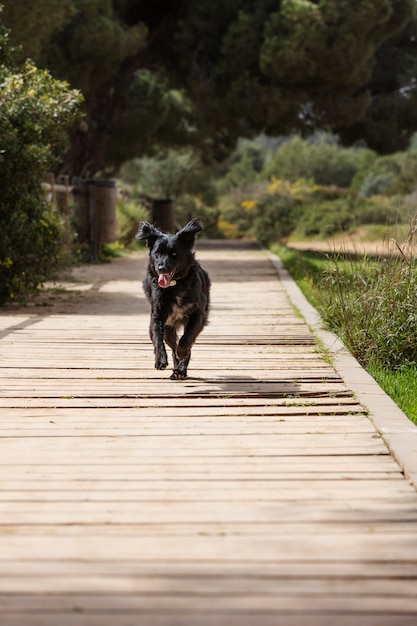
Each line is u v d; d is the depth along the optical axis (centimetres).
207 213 5791
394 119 3472
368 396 704
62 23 2255
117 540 398
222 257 2702
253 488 474
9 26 1930
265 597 339
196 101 3108
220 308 1334
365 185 7294
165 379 780
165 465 518
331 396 712
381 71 3447
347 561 374
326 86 2856
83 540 398
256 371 818
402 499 454
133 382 763
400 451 534
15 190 1337
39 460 528
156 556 379
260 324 1145
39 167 1355
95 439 579
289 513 433
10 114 1302
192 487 475
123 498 457
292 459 530
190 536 403
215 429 606
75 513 434
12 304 1386
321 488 473
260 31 2820
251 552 384
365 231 3569
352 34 2661
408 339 888
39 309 1320
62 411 661
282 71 2698
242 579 356
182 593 343
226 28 2947
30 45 2047
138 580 355
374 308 931
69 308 1334
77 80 2698
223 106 2997
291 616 323
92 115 3152
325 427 611
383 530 410
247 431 600
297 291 1548
